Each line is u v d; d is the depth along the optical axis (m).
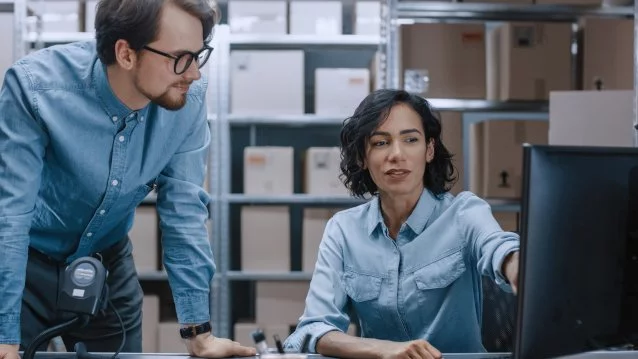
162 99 1.22
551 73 3.36
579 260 0.95
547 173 0.92
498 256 1.24
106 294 1.15
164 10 1.16
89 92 1.31
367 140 1.42
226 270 3.66
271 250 3.70
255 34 3.70
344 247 1.50
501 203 3.34
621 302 0.98
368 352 1.26
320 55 4.11
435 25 3.34
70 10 3.63
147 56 1.18
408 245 1.45
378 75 3.53
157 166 1.40
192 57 1.20
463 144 3.53
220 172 3.69
